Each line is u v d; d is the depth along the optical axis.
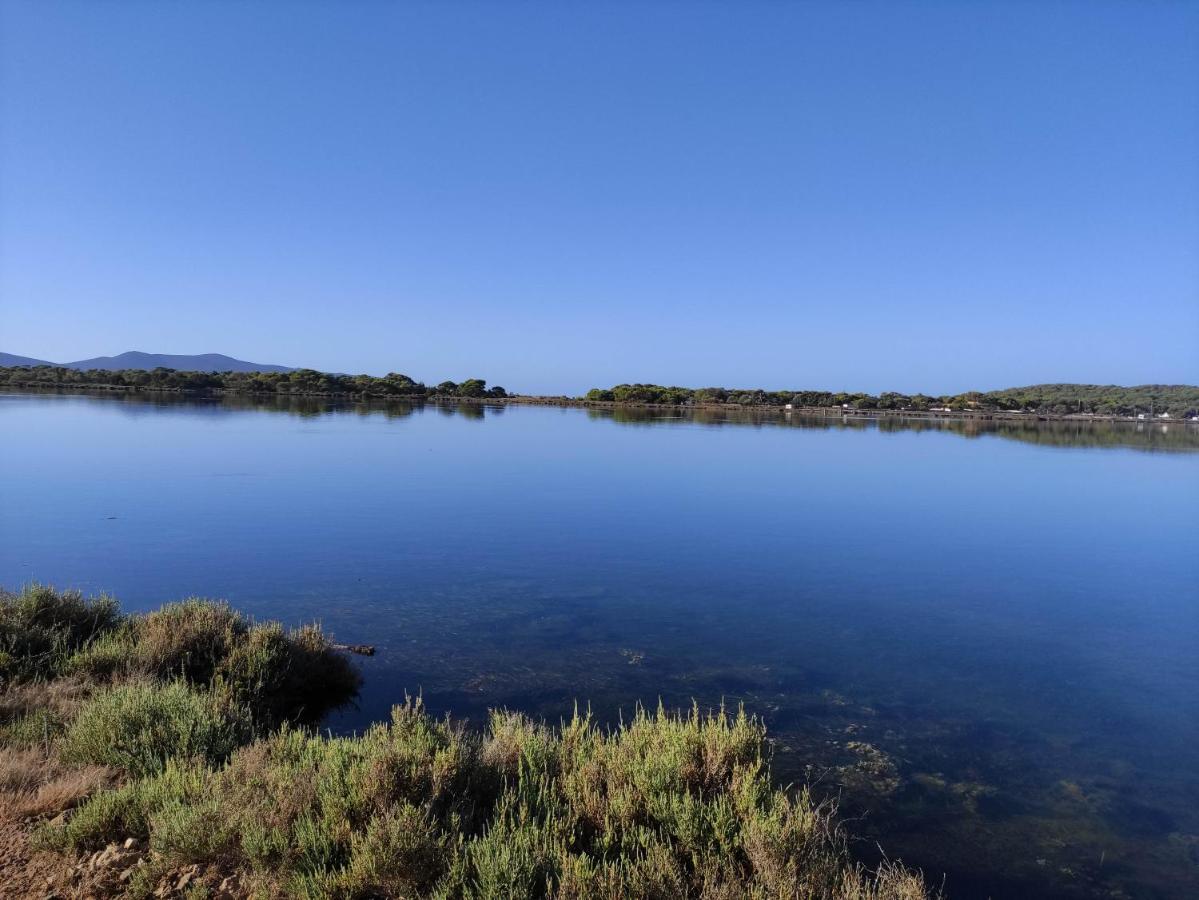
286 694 7.51
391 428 51.47
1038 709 7.69
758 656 9.16
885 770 6.25
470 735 6.29
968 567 14.86
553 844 3.81
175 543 14.73
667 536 17.34
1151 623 10.98
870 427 72.12
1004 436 63.19
